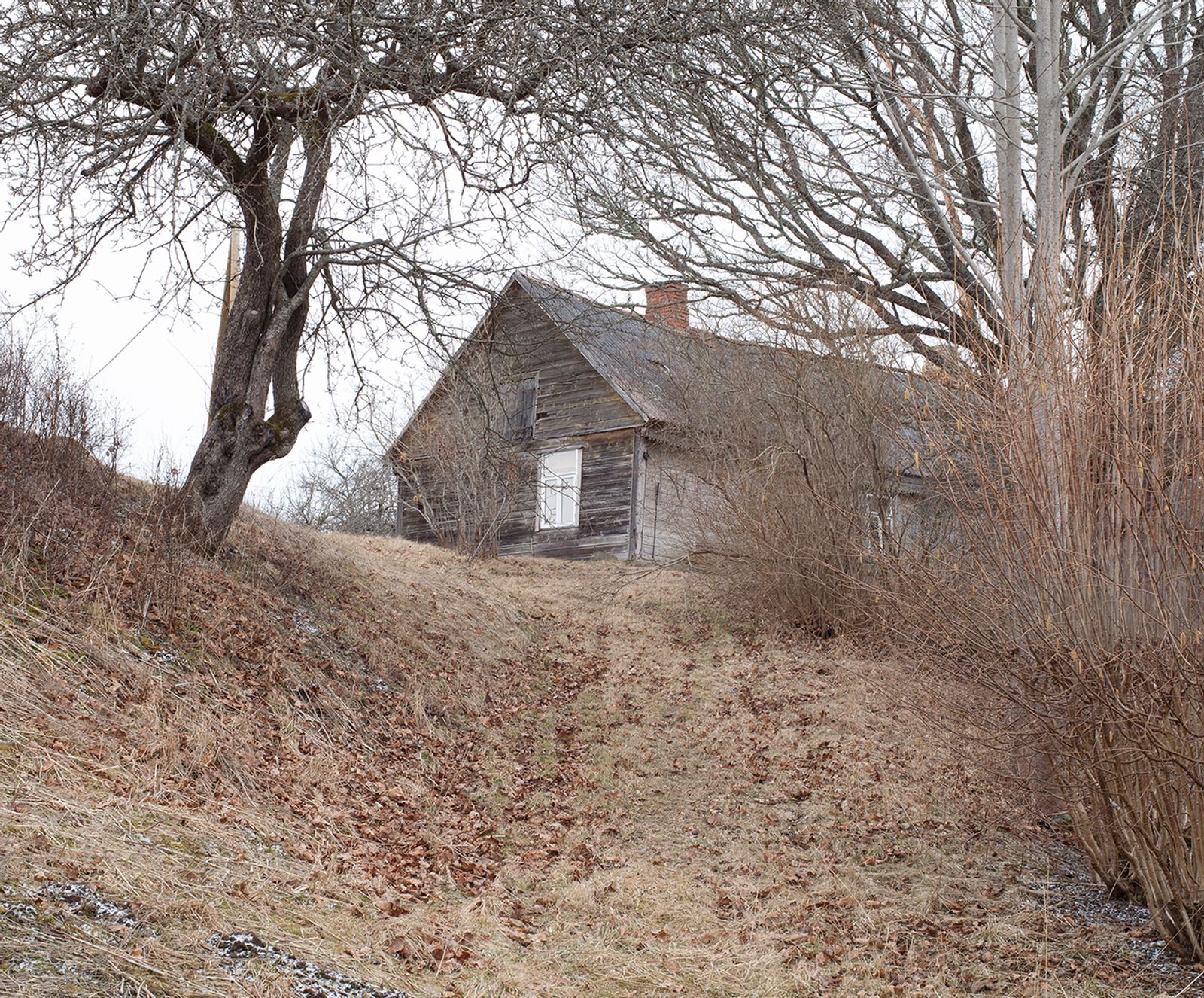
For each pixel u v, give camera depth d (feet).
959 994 19.74
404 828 25.43
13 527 26.81
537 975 18.98
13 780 18.15
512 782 31.35
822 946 21.94
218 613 31.14
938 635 21.91
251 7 27.32
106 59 26.68
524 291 49.44
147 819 19.02
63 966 13.24
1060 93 30.83
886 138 40.01
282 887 18.79
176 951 14.76
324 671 32.42
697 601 55.77
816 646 47.67
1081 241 23.57
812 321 46.83
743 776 34.27
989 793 30.66
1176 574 18.33
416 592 45.60
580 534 74.49
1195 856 20.04
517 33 28.55
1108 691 18.51
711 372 52.90
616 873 25.50
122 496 35.06
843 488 46.98
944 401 23.67
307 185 34.45
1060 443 19.62
